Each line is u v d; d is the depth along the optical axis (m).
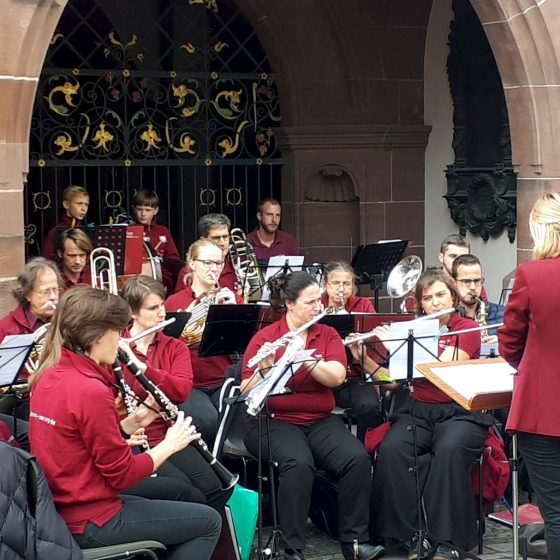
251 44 8.33
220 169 8.36
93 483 3.71
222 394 5.02
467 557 4.93
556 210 4.14
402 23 8.27
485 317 5.74
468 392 4.35
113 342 3.75
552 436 4.10
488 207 8.16
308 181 8.36
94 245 6.32
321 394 5.02
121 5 7.95
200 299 5.65
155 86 8.09
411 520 4.93
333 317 5.17
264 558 4.68
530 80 6.52
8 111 5.37
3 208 5.42
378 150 8.38
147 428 4.61
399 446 4.99
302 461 4.77
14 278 5.48
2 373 4.41
